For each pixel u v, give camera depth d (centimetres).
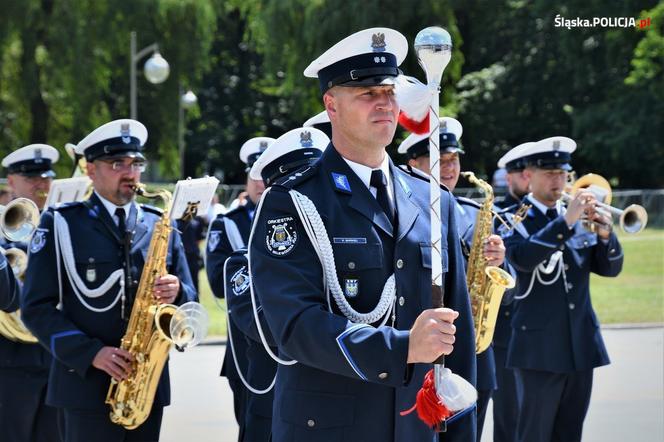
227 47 5403
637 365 1348
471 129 4797
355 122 434
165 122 3856
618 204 3678
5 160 905
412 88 417
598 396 1164
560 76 4647
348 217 431
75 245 691
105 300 690
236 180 5678
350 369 396
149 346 681
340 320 402
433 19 3781
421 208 449
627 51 3978
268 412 708
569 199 845
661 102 4122
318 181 440
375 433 429
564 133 4762
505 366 888
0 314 777
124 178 704
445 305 451
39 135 3825
